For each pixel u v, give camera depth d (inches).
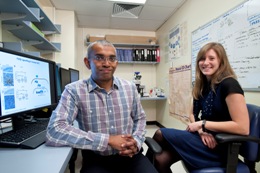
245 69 65.2
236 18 69.1
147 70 171.5
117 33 164.9
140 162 40.2
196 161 42.1
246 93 65.6
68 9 123.1
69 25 124.9
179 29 120.4
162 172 46.3
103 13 129.8
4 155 27.3
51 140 31.5
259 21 58.9
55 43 116.1
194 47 100.3
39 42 91.8
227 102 42.7
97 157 40.7
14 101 35.8
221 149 42.9
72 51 125.5
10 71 34.9
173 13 129.7
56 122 33.3
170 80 136.2
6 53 33.8
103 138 33.4
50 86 51.7
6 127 45.3
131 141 36.8
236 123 40.3
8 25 70.2
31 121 50.2
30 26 70.9
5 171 22.1
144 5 117.0
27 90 40.4
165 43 146.6
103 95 41.0
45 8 118.7
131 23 150.3
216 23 81.1
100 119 40.1
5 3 55.2
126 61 154.9
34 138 34.0
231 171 38.9
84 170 38.3
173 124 132.0
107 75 39.9
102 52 39.0
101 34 161.3
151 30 169.8
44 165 23.9
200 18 95.4
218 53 48.6
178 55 122.6
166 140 47.1
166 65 144.7
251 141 38.7
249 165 43.8
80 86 40.7
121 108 42.2
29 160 25.5
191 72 104.2
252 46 61.9
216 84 47.6
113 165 40.4
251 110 44.6
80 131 33.3
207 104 49.4
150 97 145.9
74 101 39.1
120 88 43.8
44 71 48.5
